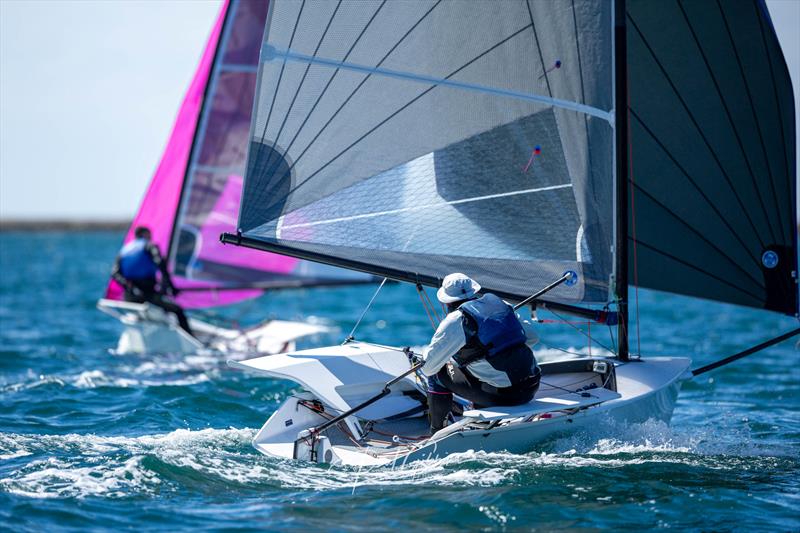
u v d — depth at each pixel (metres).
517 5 25.38
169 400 33.06
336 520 19.03
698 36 27.88
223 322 52.97
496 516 19.27
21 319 65.50
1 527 17.97
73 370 40.59
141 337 45.62
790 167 27.88
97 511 19.30
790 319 68.62
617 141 26.02
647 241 29.25
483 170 25.92
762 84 27.67
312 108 25.81
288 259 50.75
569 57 25.31
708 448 25.58
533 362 23.23
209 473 22.09
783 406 33.69
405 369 26.53
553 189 25.67
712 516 19.48
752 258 28.31
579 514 19.47
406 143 25.91
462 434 22.64
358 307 80.81
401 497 20.36
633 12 28.39
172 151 51.47
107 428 28.38
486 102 25.75
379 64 25.81
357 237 25.92
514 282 25.94
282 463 23.12
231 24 49.25
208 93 49.69
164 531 18.28
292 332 47.12
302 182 25.89
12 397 33.28
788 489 21.45
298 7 25.67
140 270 46.38
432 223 26.00
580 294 25.77
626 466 22.98
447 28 25.62
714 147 28.20
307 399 25.44
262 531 18.36
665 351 49.72
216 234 50.53
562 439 24.12
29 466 22.33
